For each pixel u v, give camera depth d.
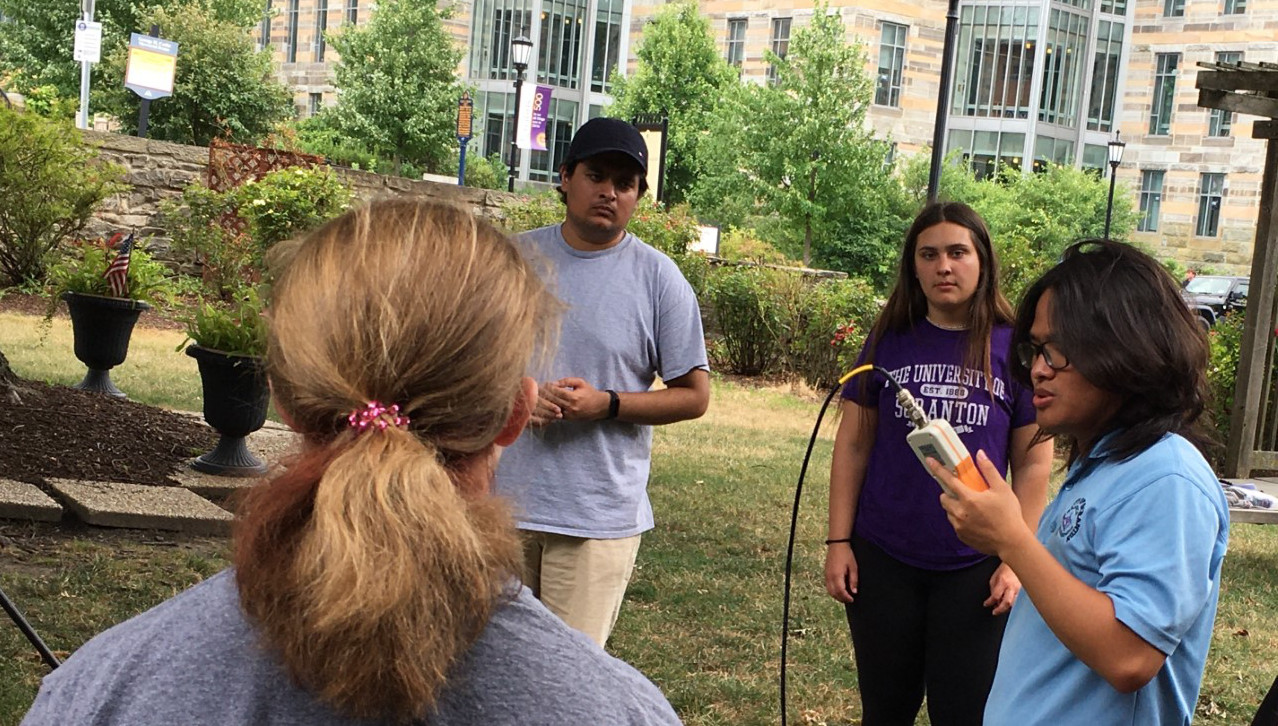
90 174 14.46
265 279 1.05
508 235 1.05
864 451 3.27
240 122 31.30
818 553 6.98
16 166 13.76
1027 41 44.34
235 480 6.87
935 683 3.10
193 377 10.52
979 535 1.89
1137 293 1.96
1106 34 46.06
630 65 48.09
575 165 3.37
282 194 14.59
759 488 8.61
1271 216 8.30
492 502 0.98
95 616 4.73
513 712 0.91
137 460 6.86
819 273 16.42
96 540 5.75
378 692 0.87
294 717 0.90
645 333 3.39
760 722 4.45
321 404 0.94
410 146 35.16
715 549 6.90
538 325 1.04
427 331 0.94
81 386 8.80
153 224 16.11
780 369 15.79
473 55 48.09
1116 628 1.82
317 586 0.85
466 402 0.96
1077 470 2.06
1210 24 44.78
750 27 44.72
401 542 0.87
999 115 44.78
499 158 46.00
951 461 1.90
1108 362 1.94
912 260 3.17
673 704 4.53
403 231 0.99
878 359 3.23
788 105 29.44
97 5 32.91
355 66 35.19
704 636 5.36
